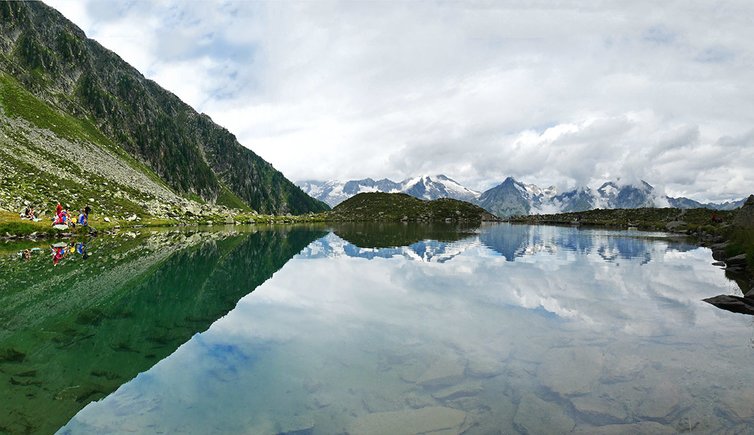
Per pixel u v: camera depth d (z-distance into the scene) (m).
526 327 21.20
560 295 28.86
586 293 29.52
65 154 130.25
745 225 51.44
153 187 161.00
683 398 13.17
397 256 52.34
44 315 23.08
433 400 13.21
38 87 185.88
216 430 11.36
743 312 24.14
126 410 12.53
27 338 19.27
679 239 78.38
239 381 14.76
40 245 54.69
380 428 11.45
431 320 22.64
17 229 61.81
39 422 11.81
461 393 13.69
